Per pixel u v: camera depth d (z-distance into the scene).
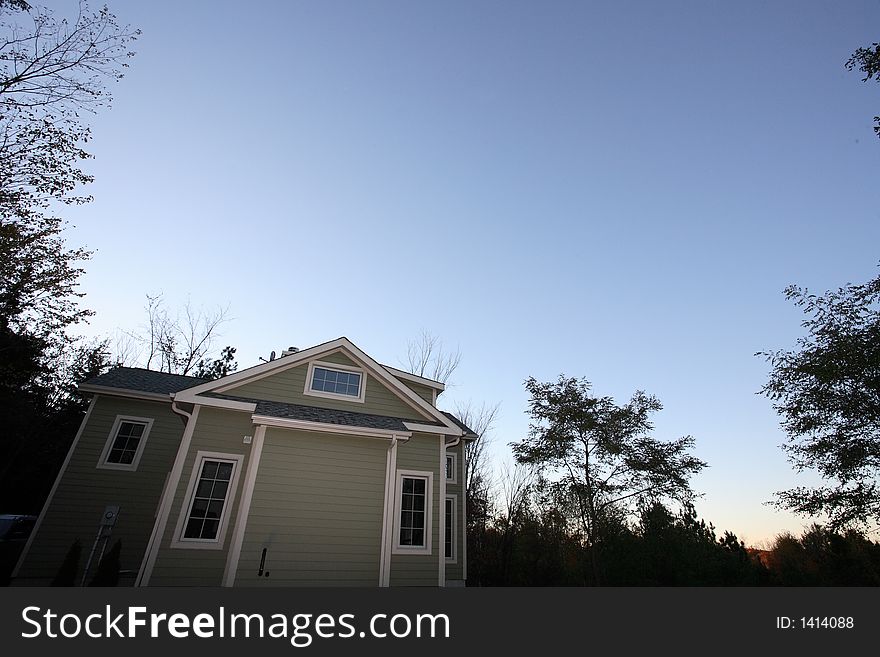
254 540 9.09
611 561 17.70
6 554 12.29
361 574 9.68
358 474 10.56
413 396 13.15
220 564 9.09
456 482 17.00
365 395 12.88
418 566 10.43
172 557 8.77
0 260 10.98
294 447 10.22
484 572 23.94
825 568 22.88
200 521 9.34
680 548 17.66
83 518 12.12
